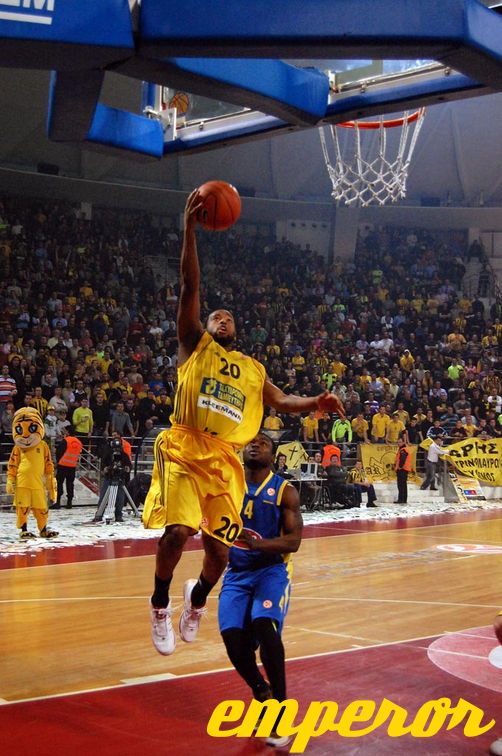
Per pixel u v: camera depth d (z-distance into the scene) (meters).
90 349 20.69
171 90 7.93
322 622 6.71
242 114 7.57
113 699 4.54
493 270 32.38
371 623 6.66
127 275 25.59
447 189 32.72
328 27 5.01
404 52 5.22
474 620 6.80
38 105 25.17
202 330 3.91
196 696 4.60
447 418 22.19
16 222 25.39
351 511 17.53
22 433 11.93
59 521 14.46
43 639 6.04
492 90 6.51
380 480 19.88
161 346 22.30
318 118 6.96
